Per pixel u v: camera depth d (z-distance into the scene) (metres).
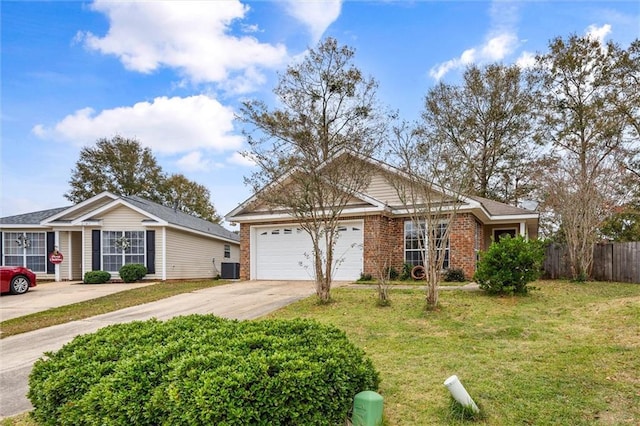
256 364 3.21
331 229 10.14
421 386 4.57
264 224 16.12
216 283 16.25
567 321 7.44
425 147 9.71
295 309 9.33
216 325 4.87
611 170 15.20
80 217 18.28
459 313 8.27
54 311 10.66
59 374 3.64
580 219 14.42
